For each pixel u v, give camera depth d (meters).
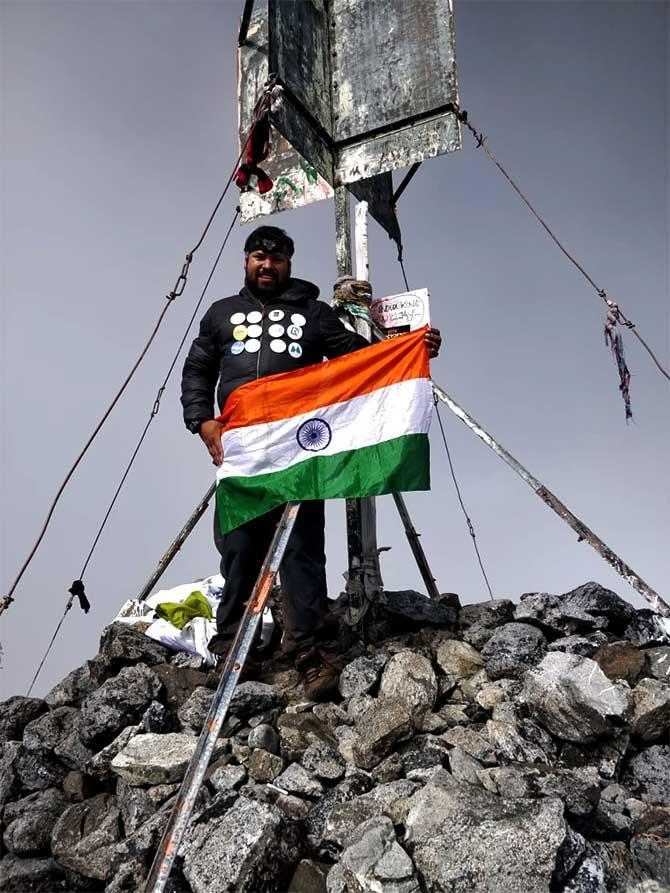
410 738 2.80
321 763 2.74
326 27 4.14
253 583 3.27
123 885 2.50
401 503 4.24
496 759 2.70
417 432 3.15
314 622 3.14
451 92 3.83
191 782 2.38
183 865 2.44
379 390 3.23
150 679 3.21
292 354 3.37
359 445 3.17
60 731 3.20
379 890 2.26
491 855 2.23
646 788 2.65
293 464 3.19
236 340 3.40
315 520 3.27
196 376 3.43
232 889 2.31
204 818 2.53
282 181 4.05
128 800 2.77
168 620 3.65
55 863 2.75
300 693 3.12
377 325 3.73
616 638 3.20
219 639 3.25
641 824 2.42
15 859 2.82
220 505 3.20
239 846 2.37
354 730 2.87
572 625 3.20
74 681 3.54
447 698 3.04
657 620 3.12
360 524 3.44
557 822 2.26
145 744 2.91
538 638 3.13
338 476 3.14
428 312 3.71
